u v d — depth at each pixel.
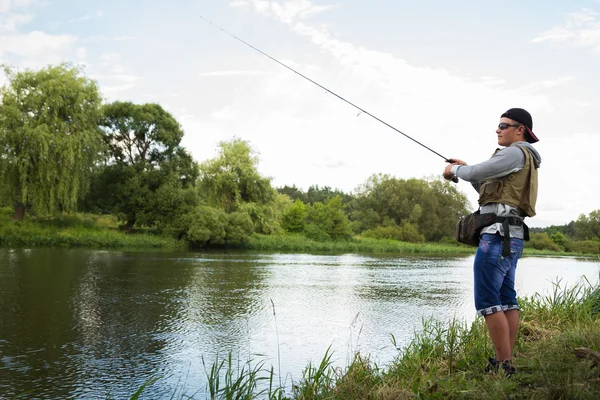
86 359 6.72
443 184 67.94
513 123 3.22
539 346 3.62
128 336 8.03
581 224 59.78
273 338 8.11
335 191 113.50
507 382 2.72
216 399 4.46
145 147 36.59
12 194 28.58
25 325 8.55
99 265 18.19
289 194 106.69
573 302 5.84
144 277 15.32
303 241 41.84
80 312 9.71
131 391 5.52
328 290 14.09
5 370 6.19
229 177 41.78
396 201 64.25
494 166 3.01
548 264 30.38
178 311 10.15
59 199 29.34
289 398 4.17
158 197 33.34
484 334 4.68
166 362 6.64
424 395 2.92
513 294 3.27
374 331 8.71
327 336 8.29
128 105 36.19
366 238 54.41
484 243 3.08
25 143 27.89
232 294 12.59
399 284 16.14
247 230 35.78
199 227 32.94
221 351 7.27
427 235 65.81
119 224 36.59
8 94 28.48
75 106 29.45
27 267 16.59
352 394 3.43
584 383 2.52
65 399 5.28
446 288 15.23
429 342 5.34
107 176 34.62
